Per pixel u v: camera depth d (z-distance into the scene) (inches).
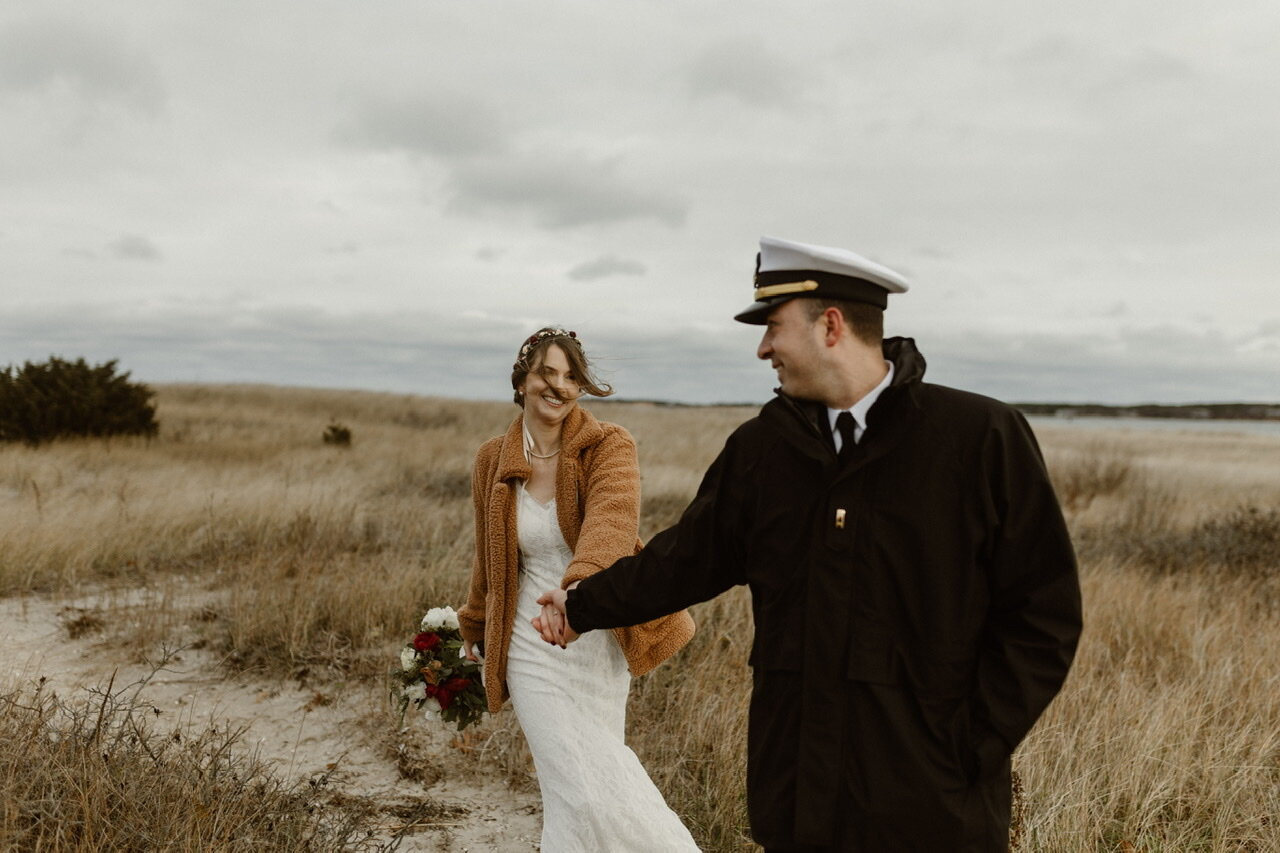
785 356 71.7
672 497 421.4
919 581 67.4
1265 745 143.9
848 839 67.2
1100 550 329.1
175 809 100.3
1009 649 66.4
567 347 104.0
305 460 506.0
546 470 108.4
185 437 645.9
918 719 67.4
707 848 122.3
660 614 85.3
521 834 128.5
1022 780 128.9
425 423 946.1
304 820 115.3
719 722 148.8
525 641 104.9
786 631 71.5
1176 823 126.6
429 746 153.2
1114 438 1205.1
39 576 239.8
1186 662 191.5
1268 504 493.0
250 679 177.8
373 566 239.0
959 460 67.5
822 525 70.3
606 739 101.5
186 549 276.2
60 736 113.0
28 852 92.0
